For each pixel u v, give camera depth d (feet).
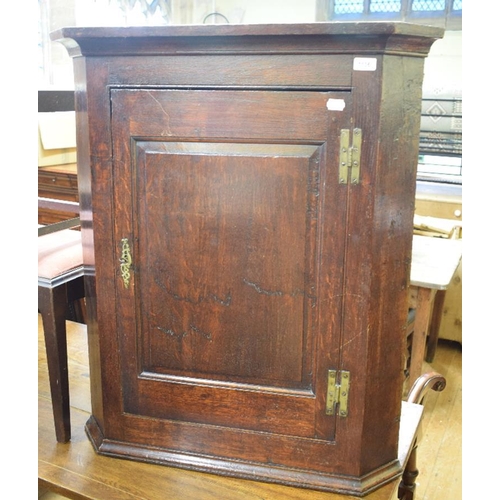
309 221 3.33
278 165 3.27
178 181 3.43
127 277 3.64
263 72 3.15
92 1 10.60
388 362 3.59
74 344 5.69
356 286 3.35
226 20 14.01
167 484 3.71
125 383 3.86
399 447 4.19
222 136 3.30
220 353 3.67
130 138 3.42
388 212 3.29
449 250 9.12
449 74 12.45
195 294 3.60
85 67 3.36
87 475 3.80
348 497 3.61
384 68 3.02
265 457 3.76
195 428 3.82
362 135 3.12
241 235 3.44
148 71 3.29
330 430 3.62
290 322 3.51
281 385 3.64
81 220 3.84
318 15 13.43
